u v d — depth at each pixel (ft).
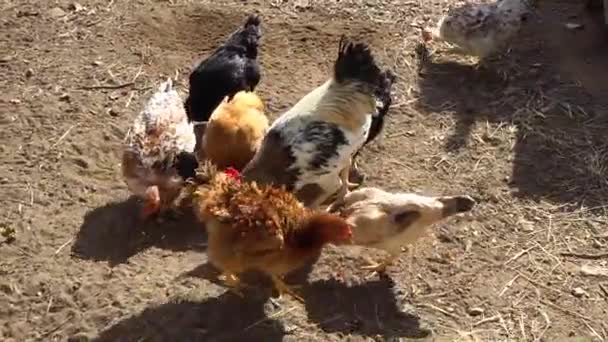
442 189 8.05
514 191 8.04
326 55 9.92
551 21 10.59
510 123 8.91
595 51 10.05
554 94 9.32
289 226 6.29
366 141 7.97
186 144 7.63
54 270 7.04
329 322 6.64
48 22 10.33
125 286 6.88
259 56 9.84
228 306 6.71
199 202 6.47
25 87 9.25
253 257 6.23
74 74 9.48
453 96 9.34
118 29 10.24
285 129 7.22
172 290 6.84
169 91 8.12
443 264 7.23
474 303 6.87
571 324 6.72
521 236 7.55
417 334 6.57
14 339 6.49
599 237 7.54
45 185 7.95
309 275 7.05
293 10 10.75
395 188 8.05
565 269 7.22
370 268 7.08
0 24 10.24
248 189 6.36
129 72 9.55
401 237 6.76
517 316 6.77
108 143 8.50
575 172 8.25
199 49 10.03
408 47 10.08
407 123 8.92
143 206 7.48
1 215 7.58
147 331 6.48
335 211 7.22
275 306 6.75
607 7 9.98
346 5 10.88
